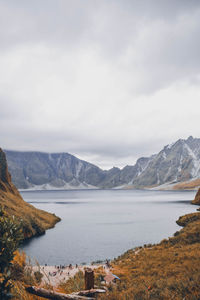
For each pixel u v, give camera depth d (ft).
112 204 628.28
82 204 647.56
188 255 85.40
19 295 19.42
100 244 183.52
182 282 29.19
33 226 226.38
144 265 88.79
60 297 19.63
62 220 329.11
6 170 383.45
